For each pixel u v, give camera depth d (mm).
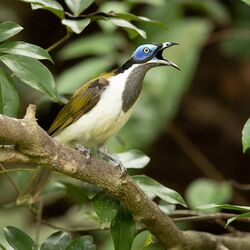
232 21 15641
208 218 8961
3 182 14625
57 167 7137
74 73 12547
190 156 16156
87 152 7344
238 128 16531
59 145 7090
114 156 8523
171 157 16906
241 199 15898
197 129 16703
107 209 7812
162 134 16781
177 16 14023
